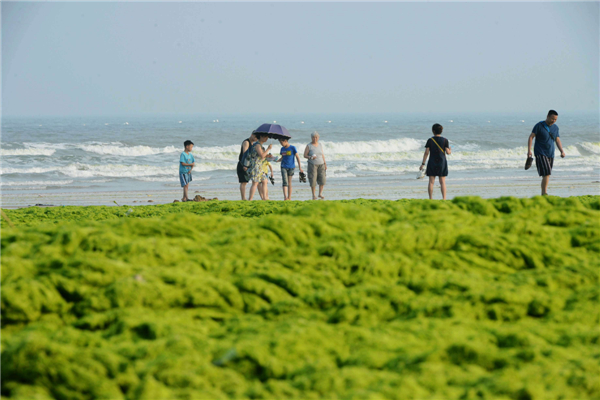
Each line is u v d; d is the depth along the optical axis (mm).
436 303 2971
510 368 2293
